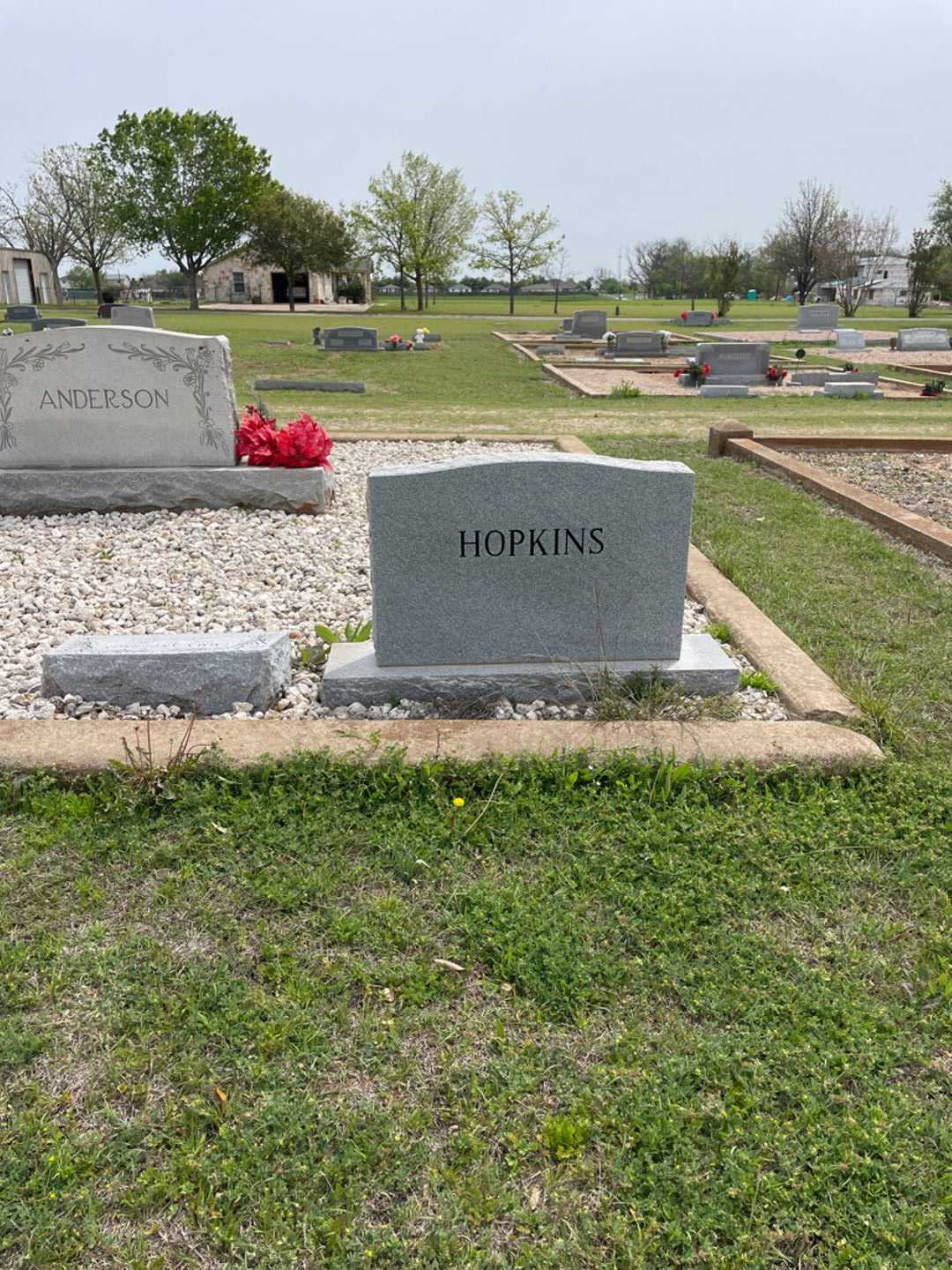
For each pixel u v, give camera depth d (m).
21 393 7.66
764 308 66.12
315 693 4.48
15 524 7.49
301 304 69.44
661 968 2.74
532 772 3.61
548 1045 2.48
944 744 3.99
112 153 58.97
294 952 2.79
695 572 6.18
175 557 6.74
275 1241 1.99
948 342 31.12
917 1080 2.40
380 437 11.51
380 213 55.69
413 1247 1.99
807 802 3.50
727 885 3.10
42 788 3.50
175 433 7.84
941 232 52.03
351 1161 2.15
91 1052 2.44
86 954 2.75
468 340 35.38
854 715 4.13
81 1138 2.20
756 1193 2.09
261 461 7.99
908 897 3.07
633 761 3.65
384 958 2.77
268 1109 2.26
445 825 3.37
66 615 5.62
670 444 11.75
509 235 57.03
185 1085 2.34
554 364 25.42
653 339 27.84
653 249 95.94
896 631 5.27
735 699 4.31
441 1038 2.49
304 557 6.80
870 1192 2.10
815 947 2.84
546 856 3.25
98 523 7.55
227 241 58.66
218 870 3.14
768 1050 2.45
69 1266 1.95
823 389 19.34
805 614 5.52
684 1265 1.97
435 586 4.31
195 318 45.06
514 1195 2.09
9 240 67.00
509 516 4.22
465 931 2.88
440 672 4.36
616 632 4.46
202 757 3.62
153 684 4.23
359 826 3.36
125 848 3.24
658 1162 2.17
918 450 11.34
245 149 58.94
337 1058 2.43
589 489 4.21
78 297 75.88
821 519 7.69
